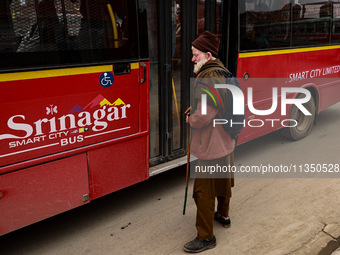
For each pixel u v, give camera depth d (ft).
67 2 8.79
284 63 15.98
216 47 9.00
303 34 16.67
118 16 9.88
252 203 12.51
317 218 11.46
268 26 14.66
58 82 8.91
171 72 12.11
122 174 11.02
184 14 12.11
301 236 10.53
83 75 9.36
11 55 8.05
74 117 9.41
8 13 7.91
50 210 9.52
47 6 8.48
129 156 11.09
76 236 10.80
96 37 9.48
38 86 8.58
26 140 8.64
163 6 11.34
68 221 11.64
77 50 9.14
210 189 9.44
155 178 14.70
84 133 9.73
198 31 12.78
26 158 8.74
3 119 8.17
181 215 11.91
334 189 13.43
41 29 8.43
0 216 8.63
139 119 11.07
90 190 10.28
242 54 13.82
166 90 12.10
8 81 8.09
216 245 10.13
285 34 15.62
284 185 13.85
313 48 17.51
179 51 12.39
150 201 12.87
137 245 10.30
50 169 9.25
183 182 14.33
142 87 10.92
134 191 13.64
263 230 10.85
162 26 11.46
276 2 14.78
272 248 9.99
